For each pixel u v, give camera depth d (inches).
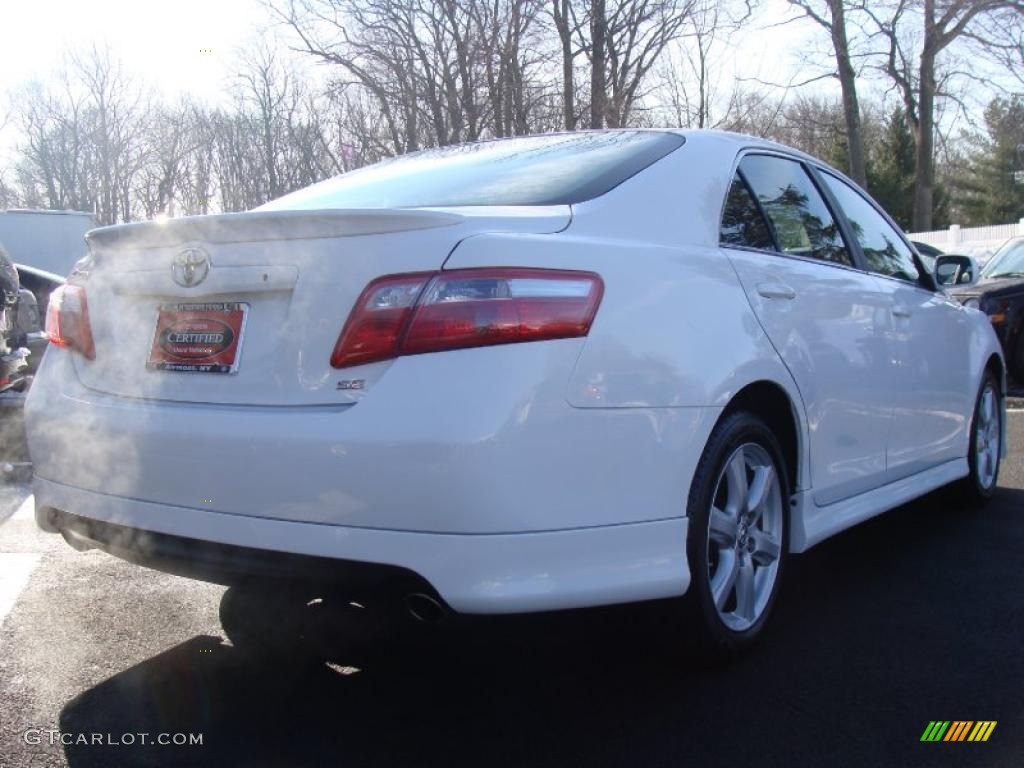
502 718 114.3
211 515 103.7
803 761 103.9
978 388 201.6
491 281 97.7
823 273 147.6
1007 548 182.7
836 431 144.4
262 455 100.0
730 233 132.3
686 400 110.6
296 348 102.7
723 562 123.0
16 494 227.3
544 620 110.1
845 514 149.6
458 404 94.3
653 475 107.0
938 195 1771.7
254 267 106.2
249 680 125.0
